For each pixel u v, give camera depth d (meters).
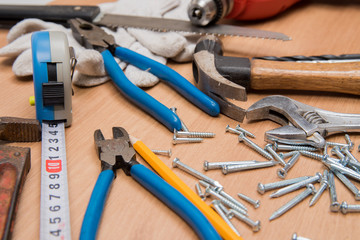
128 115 1.13
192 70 1.30
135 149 0.97
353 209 0.84
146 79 1.21
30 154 0.95
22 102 1.16
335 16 1.63
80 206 0.86
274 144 1.00
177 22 1.42
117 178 0.93
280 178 0.94
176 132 1.03
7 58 1.36
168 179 0.89
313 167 0.97
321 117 1.04
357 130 1.03
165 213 0.85
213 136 1.05
